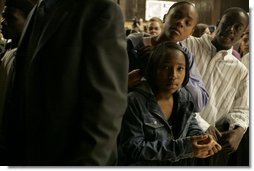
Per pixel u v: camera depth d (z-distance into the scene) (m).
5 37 1.32
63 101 0.75
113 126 0.73
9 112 0.94
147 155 1.07
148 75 1.19
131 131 1.10
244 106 1.55
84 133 0.72
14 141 0.92
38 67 0.78
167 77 1.15
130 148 1.08
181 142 1.10
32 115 0.79
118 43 0.76
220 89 1.55
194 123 1.26
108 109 0.72
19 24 1.26
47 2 0.87
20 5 1.25
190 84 1.33
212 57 1.57
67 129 0.76
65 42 0.76
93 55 0.73
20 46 0.92
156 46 1.24
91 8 0.78
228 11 1.53
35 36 0.85
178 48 1.20
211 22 3.90
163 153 1.08
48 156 0.78
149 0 4.27
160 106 1.17
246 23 1.51
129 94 1.16
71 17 0.78
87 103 0.72
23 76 0.87
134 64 1.36
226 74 1.56
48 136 0.77
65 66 0.74
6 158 0.97
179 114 1.20
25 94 0.83
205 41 1.60
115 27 0.76
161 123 1.15
